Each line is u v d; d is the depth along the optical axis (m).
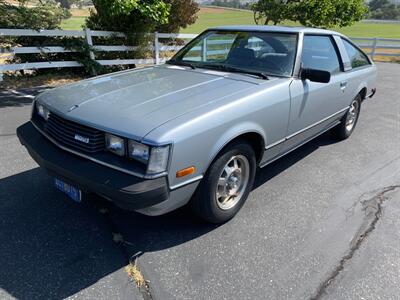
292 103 3.30
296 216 3.17
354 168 4.21
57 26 9.48
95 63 9.23
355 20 12.62
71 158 2.49
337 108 4.40
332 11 11.74
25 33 8.21
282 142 3.40
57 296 2.21
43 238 2.73
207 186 2.64
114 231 2.85
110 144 2.36
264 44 3.65
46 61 8.92
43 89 7.83
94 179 2.28
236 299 2.24
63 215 3.03
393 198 3.53
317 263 2.58
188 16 13.30
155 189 2.21
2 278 2.32
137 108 2.52
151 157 2.19
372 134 5.48
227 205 3.00
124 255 2.59
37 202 3.19
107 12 8.65
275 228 2.98
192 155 2.38
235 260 2.58
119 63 9.88
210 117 2.48
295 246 2.76
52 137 2.70
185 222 3.01
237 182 3.03
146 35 10.28
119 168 2.29
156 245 2.71
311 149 4.80
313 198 3.49
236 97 2.78
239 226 2.99
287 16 12.10
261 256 2.63
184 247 2.70
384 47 16.41
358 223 3.09
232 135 2.65
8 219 2.93
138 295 2.24
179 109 2.50
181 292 2.27
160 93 2.80
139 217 3.05
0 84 7.99
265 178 3.89
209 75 3.34
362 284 2.40
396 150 4.83
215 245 2.74
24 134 2.99
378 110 6.98
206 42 4.05
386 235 2.93
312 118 3.80
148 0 9.48
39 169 3.80
